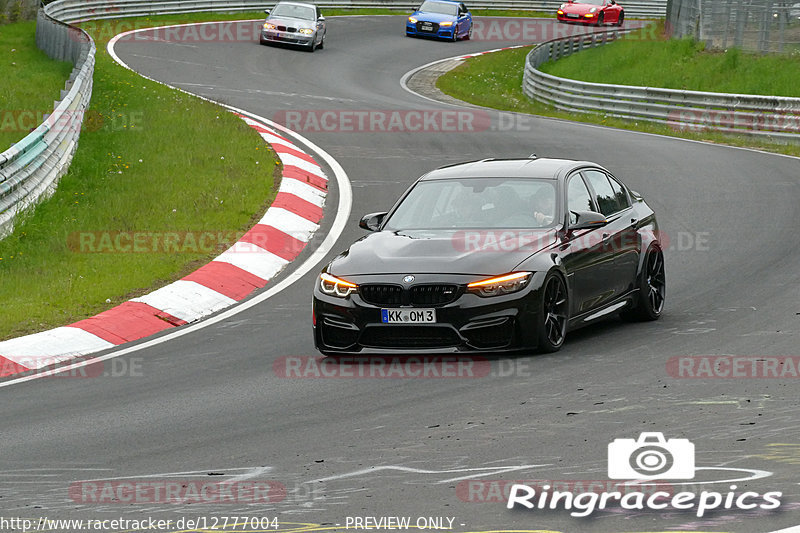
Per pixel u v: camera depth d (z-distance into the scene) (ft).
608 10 612.70
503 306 102.99
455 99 375.45
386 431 82.64
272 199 196.44
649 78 431.02
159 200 191.42
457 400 90.68
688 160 240.94
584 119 349.00
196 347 119.55
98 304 139.33
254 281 152.87
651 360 101.86
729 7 446.60
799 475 68.49
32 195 179.63
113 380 106.22
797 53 425.69
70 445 83.15
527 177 118.32
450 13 537.24
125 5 490.49
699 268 148.87
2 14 471.62
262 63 408.46
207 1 527.40
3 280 148.15
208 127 247.91
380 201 200.85
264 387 99.50
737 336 110.73
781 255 153.07
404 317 103.50
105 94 274.36
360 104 322.96
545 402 88.58
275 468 74.79
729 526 61.05
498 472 71.67
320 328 107.76
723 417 81.97
